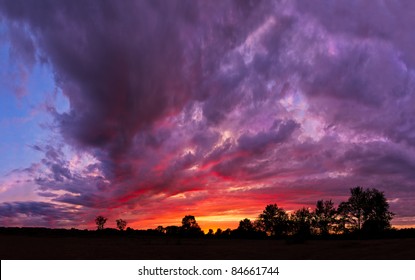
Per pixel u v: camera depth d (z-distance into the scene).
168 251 52.75
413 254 38.31
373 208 103.19
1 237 83.44
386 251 42.28
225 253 48.62
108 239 96.94
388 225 102.62
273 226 127.50
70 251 51.62
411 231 99.62
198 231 147.12
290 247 58.28
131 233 140.25
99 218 138.00
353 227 107.31
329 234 113.69
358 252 43.72
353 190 106.19
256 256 43.97
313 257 41.09
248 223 133.75
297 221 121.44
